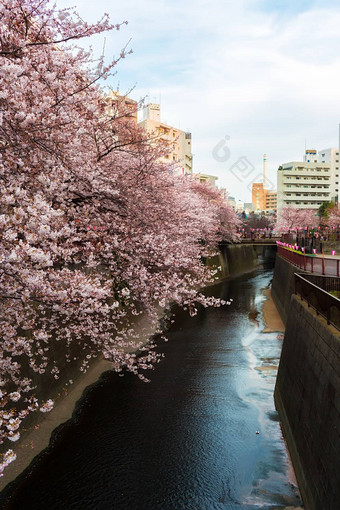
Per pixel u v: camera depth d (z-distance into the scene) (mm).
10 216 4984
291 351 12914
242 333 22906
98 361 17281
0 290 5582
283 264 30109
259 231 75125
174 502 9195
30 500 9242
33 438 11195
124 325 19297
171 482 9844
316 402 8938
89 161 9125
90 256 8109
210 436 11867
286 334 14469
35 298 5551
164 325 23750
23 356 10812
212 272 13789
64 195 8148
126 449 11203
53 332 12883
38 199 5289
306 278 14469
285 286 26875
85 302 5820
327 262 17938
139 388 15102
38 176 6676
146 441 11602
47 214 5297
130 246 10570
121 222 11156
